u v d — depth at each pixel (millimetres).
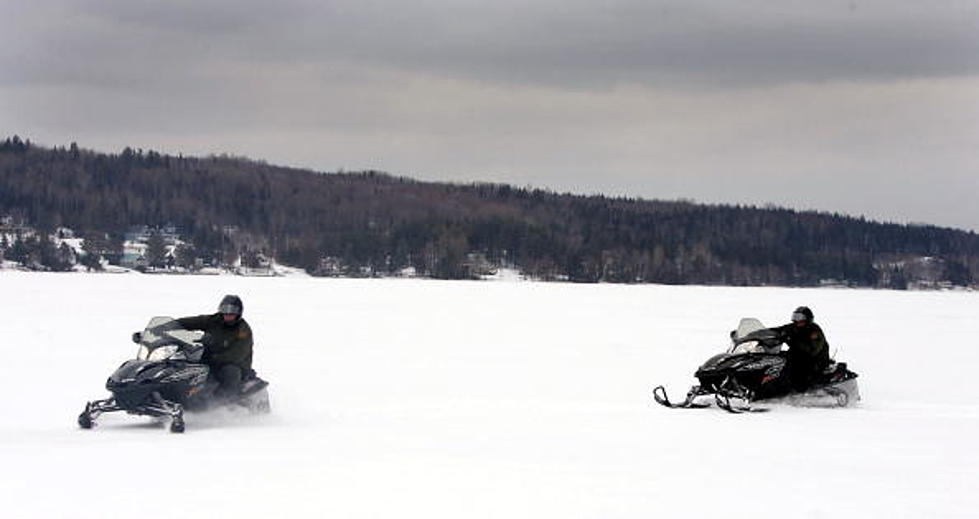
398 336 32406
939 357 28422
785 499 10055
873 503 9953
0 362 22078
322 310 46500
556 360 25438
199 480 10398
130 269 165250
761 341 17922
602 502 9766
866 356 28672
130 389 13719
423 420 15305
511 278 167500
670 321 43438
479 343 30391
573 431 14414
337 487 10180
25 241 165000
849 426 15422
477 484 10469
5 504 9242
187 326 14852
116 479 10391
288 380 20453
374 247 174875
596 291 88000
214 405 14766
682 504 9766
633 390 19891
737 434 14367
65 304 44750
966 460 12492
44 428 13992
